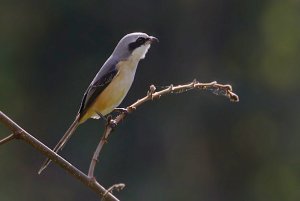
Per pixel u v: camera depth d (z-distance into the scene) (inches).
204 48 887.7
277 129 849.5
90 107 312.2
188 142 826.2
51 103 858.8
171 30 878.4
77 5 864.3
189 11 887.7
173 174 813.2
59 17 869.8
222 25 897.5
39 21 876.0
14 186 785.6
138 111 820.0
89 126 792.9
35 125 852.0
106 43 867.4
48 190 783.1
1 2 879.7
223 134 837.8
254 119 849.5
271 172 839.7
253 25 903.1
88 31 868.0
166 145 820.6
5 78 864.3
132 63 316.5
